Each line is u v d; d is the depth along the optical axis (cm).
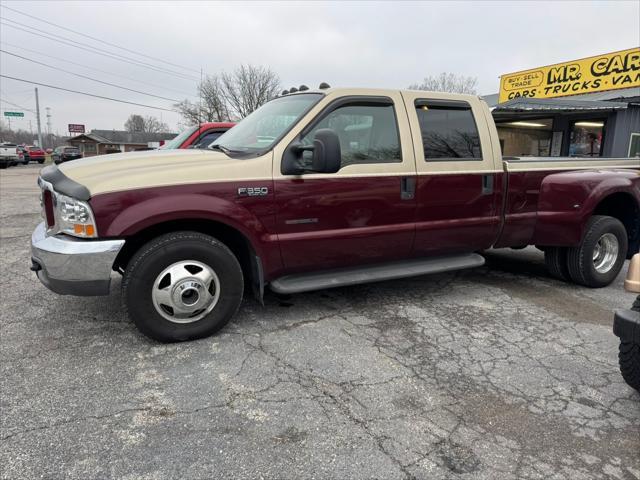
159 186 314
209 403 267
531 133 1447
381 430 245
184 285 329
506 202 455
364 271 406
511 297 462
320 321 389
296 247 361
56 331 362
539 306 437
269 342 346
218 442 233
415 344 349
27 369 302
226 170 333
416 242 414
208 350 332
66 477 208
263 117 414
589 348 347
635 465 221
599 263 495
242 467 216
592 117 1267
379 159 388
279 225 352
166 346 337
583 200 459
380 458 223
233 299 350
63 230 312
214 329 349
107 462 217
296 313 406
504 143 1467
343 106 376
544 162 478
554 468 218
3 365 307
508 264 598
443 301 446
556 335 370
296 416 256
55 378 291
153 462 218
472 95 448
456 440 238
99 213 301
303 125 359
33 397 270
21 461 217
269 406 265
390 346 344
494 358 328
